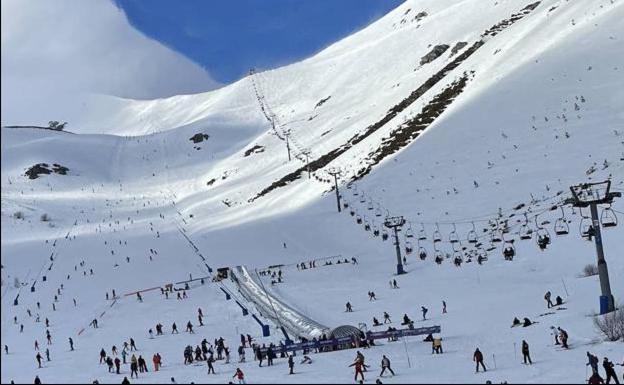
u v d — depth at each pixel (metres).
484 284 54.66
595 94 95.94
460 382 27.30
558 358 30.20
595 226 38.00
